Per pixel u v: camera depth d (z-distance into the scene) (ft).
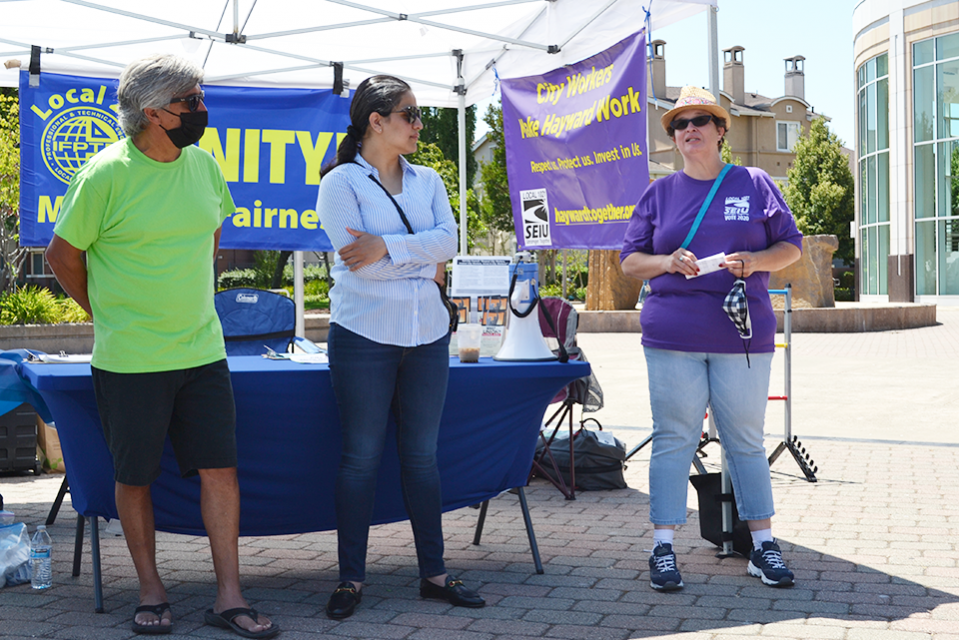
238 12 18.70
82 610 10.69
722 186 11.37
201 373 9.87
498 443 11.97
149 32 19.80
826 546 13.08
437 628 9.99
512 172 18.92
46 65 20.04
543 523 14.93
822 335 55.83
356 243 10.12
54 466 19.35
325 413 11.10
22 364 12.51
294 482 11.30
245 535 11.40
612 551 13.15
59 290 89.81
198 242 9.86
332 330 10.57
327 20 19.86
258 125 20.02
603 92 16.05
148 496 10.19
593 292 65.31
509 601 10.90
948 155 88.79
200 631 9.95
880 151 97.50
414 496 10.84
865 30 99.14
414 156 78.43
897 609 10.32
